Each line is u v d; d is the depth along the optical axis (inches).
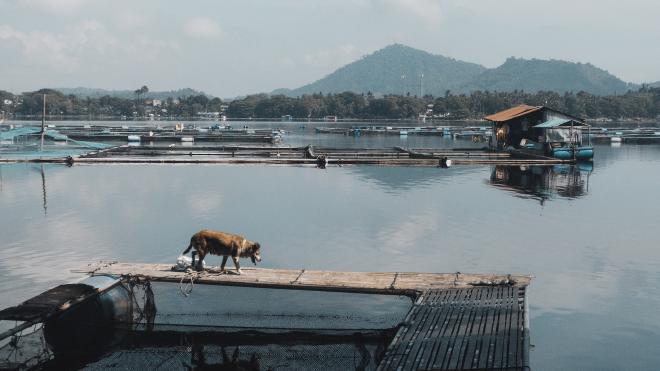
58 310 661.3
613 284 882.1
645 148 3644.2
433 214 1401.3
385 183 1919.3
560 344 676.1
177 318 742.5
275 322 729.0
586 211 1451.8
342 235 1178.6
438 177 2078.0
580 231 1227.9
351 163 2498.8
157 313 755.4
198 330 714.2
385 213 1408.7
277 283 744.3
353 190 1766.7
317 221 1310.3
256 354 660.7
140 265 816.3
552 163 2571.4
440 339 607.5
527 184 1920.5
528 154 2829.7
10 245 1091.9
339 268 957.8
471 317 657.0
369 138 4854.8
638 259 1015.0
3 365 637.9
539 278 909.2
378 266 969.5
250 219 1330.0
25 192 1697.8
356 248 1081.4
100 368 636.7
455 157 2711.6
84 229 1224.8
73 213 1395.2
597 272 941.2
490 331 620.1
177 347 679.7
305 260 1002.1
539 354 651.5
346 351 659.4
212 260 975.0
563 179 2055.9
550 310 776.9
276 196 1648.6
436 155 2706.7
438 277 781.9
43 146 3107.8
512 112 3380.9
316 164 2468.0
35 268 945.5
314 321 733.3
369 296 812.0
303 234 1185.4
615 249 1080.8
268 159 2522.1
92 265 819.4
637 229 1245.7
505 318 651.5
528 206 1515.7
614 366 625.9
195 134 4485.7
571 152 2657.5
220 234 780.6
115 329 720.3
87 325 706.8
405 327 638.5
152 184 1862.7
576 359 641.0
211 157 2687.0
